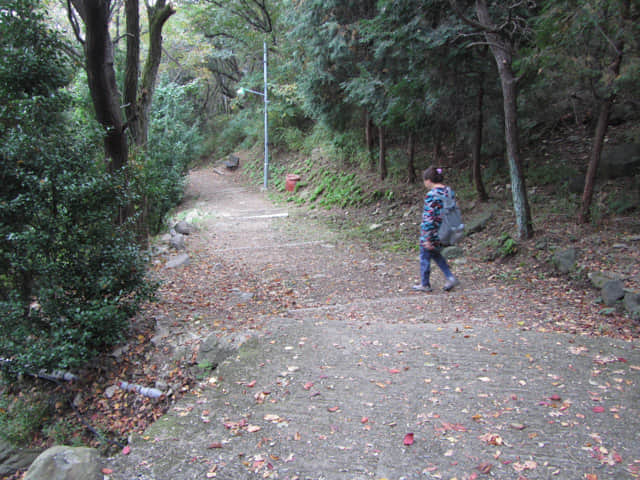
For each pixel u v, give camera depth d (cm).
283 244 1023
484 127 1016
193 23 2430
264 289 681
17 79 440
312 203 1529
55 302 425
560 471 244
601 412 296
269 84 2123
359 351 417
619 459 250
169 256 896
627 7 576
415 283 672
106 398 430
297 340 452
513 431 283
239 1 2334
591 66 624
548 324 466
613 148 873
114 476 274
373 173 1411
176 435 311
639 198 736
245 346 443
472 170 1105
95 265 448
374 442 283
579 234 704
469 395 329
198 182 2419
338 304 595
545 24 623
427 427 294
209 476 266
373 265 797
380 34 895
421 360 390
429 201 590
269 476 261
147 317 545
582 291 565
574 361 370
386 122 1073
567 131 1035
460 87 884
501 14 772
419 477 248
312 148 1980
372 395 340
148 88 847
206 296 645
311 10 1161
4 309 412
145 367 452
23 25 451
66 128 466
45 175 417
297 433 300
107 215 449
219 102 3666
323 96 1352
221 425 318
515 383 341
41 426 429
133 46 752
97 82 610
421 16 808
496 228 837
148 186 841
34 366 413
